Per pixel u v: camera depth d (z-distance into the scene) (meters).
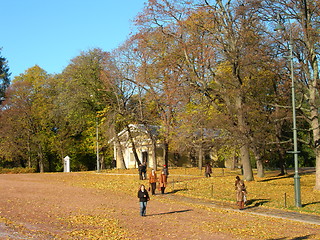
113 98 47.25
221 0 30.58
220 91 32.06
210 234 15.10
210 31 30.22
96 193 28.08
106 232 14.79
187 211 21.22
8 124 57.06
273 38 26.16
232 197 26.27
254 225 17.38
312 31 24.94
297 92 26.78
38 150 60.91
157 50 34.34
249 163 33.25
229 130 29.38
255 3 25.59
